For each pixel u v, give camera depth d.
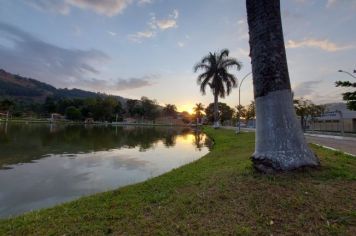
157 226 4.80
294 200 5.36
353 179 6.46
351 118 46.50
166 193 6.92
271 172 6.83
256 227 4.59
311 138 26.47
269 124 7.03
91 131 46.91
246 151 15.49
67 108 116.50
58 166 13.34
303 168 6.82
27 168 12.66
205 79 45.22
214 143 27.84
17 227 5.07
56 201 8.01
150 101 143.25
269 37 7.08
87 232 4.67
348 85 6.43
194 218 5.07
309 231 4.38
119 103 133.50
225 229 4.57
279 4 7.30
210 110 114.31
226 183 6.86
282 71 7.07
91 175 11.53
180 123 147.50
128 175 11.63
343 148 15.75
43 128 50.84
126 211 5.64
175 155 18.44
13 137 28.70
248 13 7.56
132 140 30.73
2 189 9.16
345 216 4.75
